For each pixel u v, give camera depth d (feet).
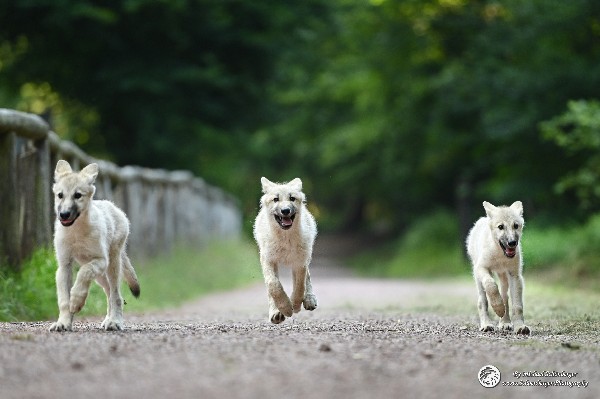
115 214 33.40
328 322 37.60
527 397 21.13
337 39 125.59
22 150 41.81
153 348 25.67
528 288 63.26
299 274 33.96
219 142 102.37
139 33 95.91
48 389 20.75
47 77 98.12
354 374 22.56
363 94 126.72
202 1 95.91
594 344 29.71
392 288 75.66
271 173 160.25
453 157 118.42
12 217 40.06
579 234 78.79
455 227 125.80
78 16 89.61
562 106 88.17
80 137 101.96
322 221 217.77
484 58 97.04
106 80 95.96
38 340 27.07
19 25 94.02
